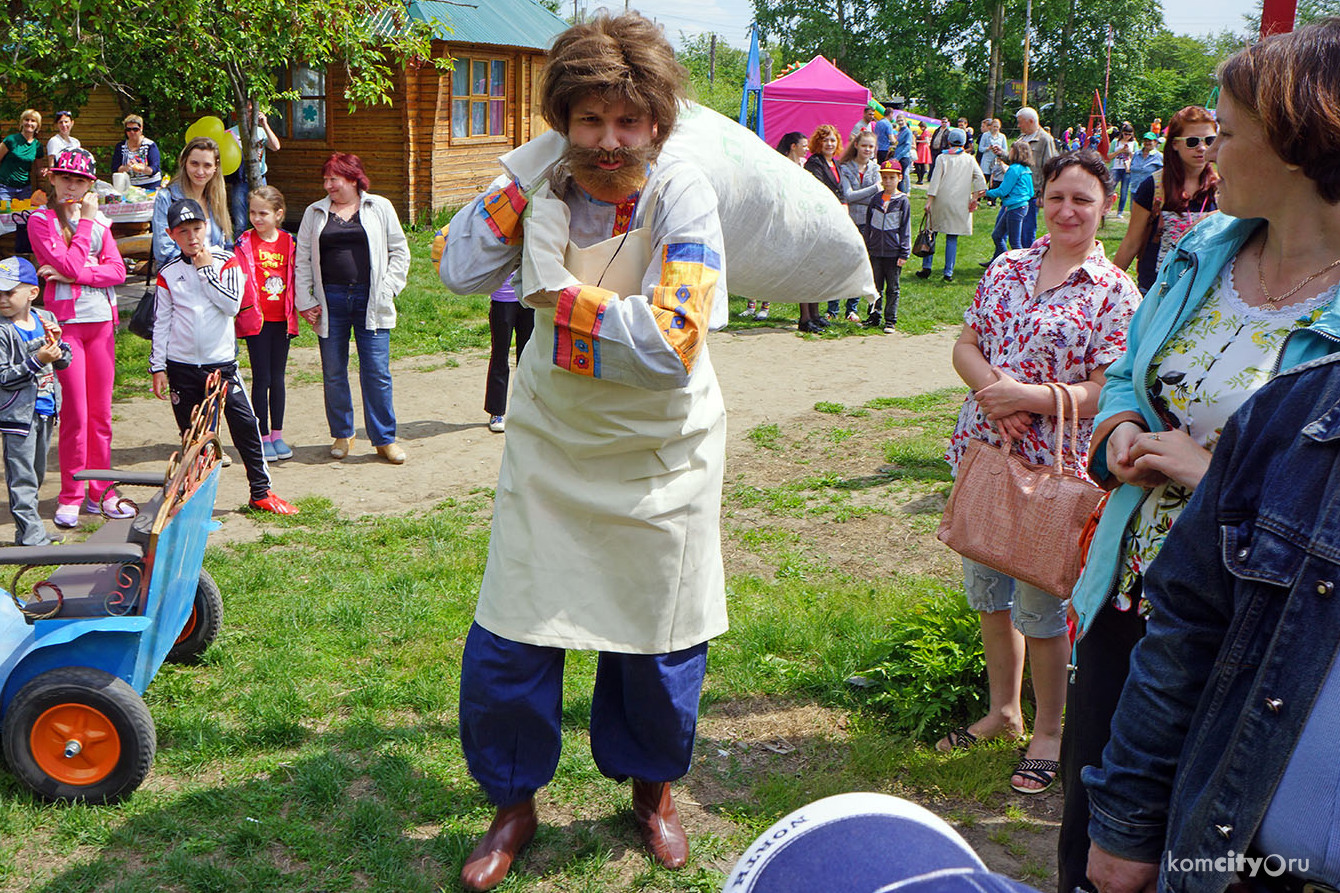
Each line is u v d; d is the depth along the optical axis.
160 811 3.64
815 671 4.69
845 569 5.97
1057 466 3.37
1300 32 1.85
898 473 7.61
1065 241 3.50
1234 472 1.65
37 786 3.64
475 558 5.95
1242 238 2.24
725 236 3.66
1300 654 1.55
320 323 7.68
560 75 2.79
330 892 3.29
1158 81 65.38
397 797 3.75
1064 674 3.77
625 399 3.00
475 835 3.53
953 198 16.03
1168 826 1.71
